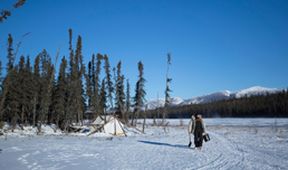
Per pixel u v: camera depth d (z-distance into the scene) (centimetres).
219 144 2527
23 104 4772
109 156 1728
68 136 3853
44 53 4988
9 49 3550
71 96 4966
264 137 3344
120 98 5869
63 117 5072
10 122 5150
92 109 5669
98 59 5694
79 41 5075
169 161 1527
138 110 5738
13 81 4250
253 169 1270
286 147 2253
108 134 4194
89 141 2911
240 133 4159
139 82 5572
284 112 12475
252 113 13912
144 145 2489
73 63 5000
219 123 8812
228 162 1483
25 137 3441
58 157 1661
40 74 5419
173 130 5588
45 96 4653
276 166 1341
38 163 1442
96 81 5622
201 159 1598
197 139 2059
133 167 1343
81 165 1394
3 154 1755
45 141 2809
